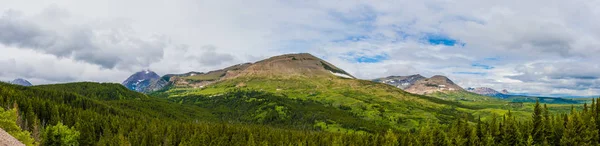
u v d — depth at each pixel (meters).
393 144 157.00
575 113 151.62
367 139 178.88
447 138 155.00
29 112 189.12
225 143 185.00
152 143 177.25
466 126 164.00
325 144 181.25
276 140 186.75
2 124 84.00
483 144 147.00
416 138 165.62
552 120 155.25
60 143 138.62
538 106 152.75
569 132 136.00
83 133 172.50
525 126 151.88
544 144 138.62
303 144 175.12
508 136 145.50
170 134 185.38
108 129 193.00
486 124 169.50
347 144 175.25
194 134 183.88
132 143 175.12
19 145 51.97
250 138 177.75
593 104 155.38
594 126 138.00
